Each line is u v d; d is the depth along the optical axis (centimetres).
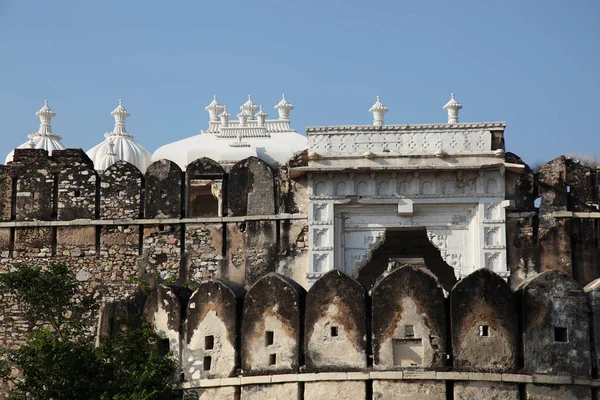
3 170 3784
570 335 2541
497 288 2545
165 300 2741
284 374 2569
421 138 3712
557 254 3644
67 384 2766
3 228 3750
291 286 2616
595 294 2562
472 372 2503
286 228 3697
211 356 2656
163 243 3700
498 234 3662
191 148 4869
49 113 5144
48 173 3775
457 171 3684
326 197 3700
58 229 3734
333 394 2523
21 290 3231
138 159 5084
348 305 2564
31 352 2867
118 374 2752
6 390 3262
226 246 3697
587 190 3678
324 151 3719
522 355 2527
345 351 2547
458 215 3691
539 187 3688
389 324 2538
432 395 2495
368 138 3722
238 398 2598
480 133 3706
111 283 3688
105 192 3744
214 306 2675
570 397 2509
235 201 3722
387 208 3700
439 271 3838
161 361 2689
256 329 2623
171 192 3728
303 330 2594
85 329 3362
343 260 3694
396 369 2517
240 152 4688
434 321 2533
